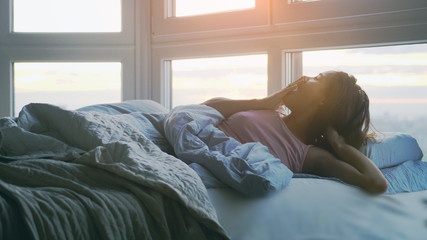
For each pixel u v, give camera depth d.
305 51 2.06
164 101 2.38
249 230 1.12
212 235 1.07
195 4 2.29
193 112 1.62
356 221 1.18
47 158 1.18
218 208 1.16
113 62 2.40
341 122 1.58
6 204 0.83
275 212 1.15
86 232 0.90
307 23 1.95
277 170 1.24
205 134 1.49
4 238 0.81
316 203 1.19
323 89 1.60
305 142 1.65
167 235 1.01
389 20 1.79
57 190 0.94
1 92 2.39
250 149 1.37
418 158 1.72
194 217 1.05
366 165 1.38
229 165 1.24
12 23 2.42
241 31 2.12
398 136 1.68
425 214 1.27
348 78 1.60
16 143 1.20
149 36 2.35
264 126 1.60
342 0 1.87
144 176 1.06
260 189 1.16
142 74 2.36
